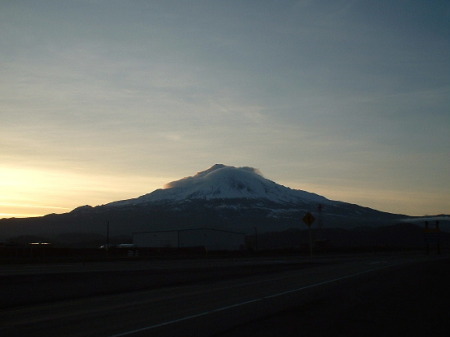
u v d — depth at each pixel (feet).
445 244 557.74
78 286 86.02
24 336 42.14
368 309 59.21
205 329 45.32
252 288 88.48
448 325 48.11
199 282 108.58
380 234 645.92
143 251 273.95
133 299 73.20
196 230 379.76
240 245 400.88
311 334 43.19
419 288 85.76
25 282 83.97
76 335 42.42
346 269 145.89
